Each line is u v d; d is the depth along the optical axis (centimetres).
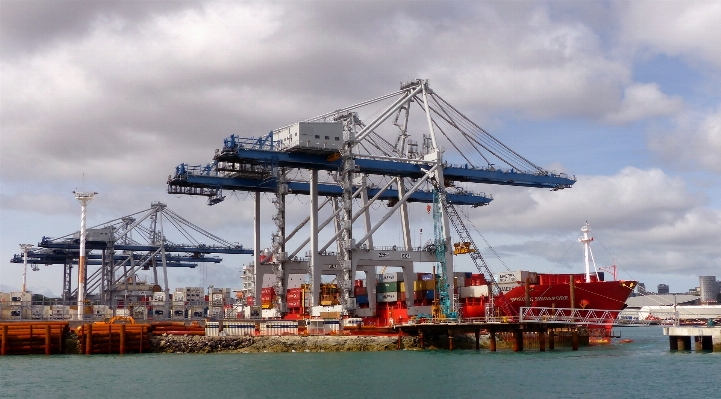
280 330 10075
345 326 10256
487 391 6128
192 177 11319
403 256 11075
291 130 10456
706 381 6469
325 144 10462
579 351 9488
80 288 11525
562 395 5909
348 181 10806
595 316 10150
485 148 11775
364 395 6012
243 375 7144
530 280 10606
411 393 6078
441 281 10769
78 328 9500
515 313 10394
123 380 6844
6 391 6256
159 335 9888
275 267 11800
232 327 10025
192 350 9612
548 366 7662
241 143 10356
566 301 10312
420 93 11688
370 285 11819
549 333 9844
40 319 11069
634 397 5781
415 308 11044
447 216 10962
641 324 9631
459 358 8531
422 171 11412
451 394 6012
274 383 6631
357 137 10894
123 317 10775
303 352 9581
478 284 11600
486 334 10375
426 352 9356
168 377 7031
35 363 8256
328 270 11550
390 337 9850
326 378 6919
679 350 9194
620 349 9906
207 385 6538
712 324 10494
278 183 11738
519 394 5975
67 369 7650
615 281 10388
